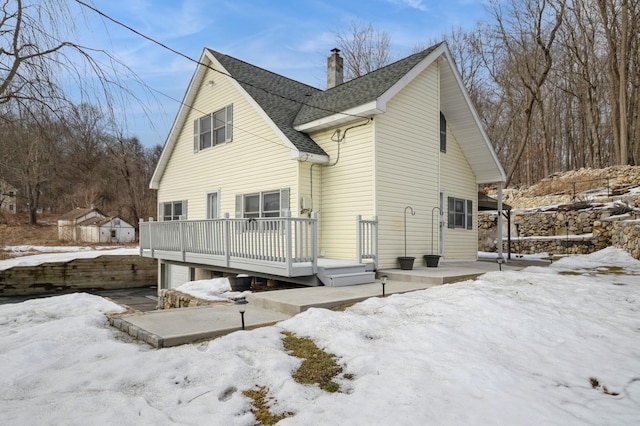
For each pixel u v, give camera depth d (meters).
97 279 16.70
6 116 5.50
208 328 4.39
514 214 17.47
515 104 26.81
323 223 9.70
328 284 7.11
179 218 13.79
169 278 13.94
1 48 5.20
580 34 23.53
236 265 8.29
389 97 8.52
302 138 9.69
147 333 4.14
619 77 20.14
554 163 30.28
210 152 12.25
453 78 10.92
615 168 17.84
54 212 33.03
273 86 11.71
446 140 11.81
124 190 30.16
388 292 6.38
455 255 11.88
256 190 10.43
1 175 6.42
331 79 12.62
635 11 19.80
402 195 9.40
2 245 22.69
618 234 12.97
